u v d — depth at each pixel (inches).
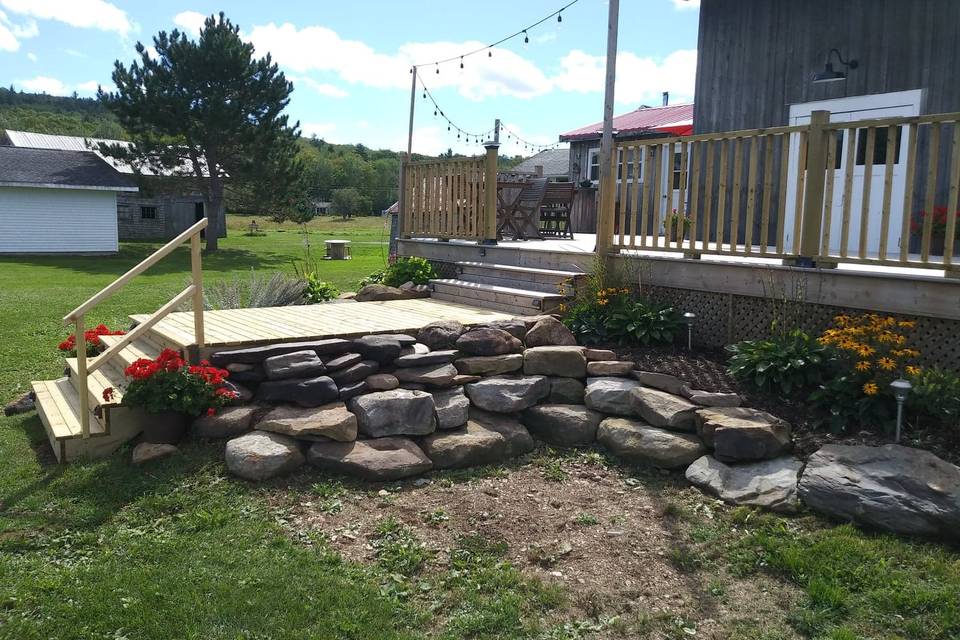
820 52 325.7
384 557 158.6
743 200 364.8
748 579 150.6
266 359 215.3
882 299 210.8
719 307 255.1
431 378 223.1
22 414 255.4
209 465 194.9
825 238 221.6
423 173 397.4
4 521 169.3
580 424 220.5
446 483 197.2
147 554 155.4
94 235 1041.5
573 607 142.6
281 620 133.3
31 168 1018.1
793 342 215.2
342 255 879.7
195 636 127.4
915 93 296.0
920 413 186.2
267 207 959.6
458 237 371.2
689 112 580.7
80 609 134.3
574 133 618.2
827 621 133.9
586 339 264.4
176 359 207.8
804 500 173.0
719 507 180.1
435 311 302.7
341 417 201.9
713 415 200.1
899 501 159.5
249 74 887.1
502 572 153.7
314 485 189.6
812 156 221.9
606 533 171.5
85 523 169.3
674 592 147.1
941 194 293.7
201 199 1342.3
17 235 991.6
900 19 299.0
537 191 431.8
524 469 209.6
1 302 478.3
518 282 321.4
